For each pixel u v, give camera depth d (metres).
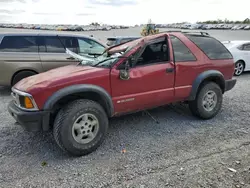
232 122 3.98
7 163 2.74
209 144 3.16
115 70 3.12
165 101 3.67
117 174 2.50
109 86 3.08
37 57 5.93
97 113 2.98
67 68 3.51
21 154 2.97
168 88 3.60
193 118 4.20
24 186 2.31
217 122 4.00
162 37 3.58
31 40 5.94
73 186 2.31
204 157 2.81
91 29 51.53
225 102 5.14
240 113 4.43
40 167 2.66
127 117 4.27
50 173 2.54
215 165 2.62
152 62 3.46
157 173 2.49
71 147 2.81
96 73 2.99
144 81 3.34
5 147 3.15
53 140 3.38
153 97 3.48
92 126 2.99
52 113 2.88
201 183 2.30
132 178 2.42
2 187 2.30
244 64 8.89
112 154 2.95
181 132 3.60
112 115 3.24
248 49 8.98
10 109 2.94
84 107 2.86
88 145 2.94
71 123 2.78
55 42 6.18
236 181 2.32
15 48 5.79
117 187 2.28
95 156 2.91
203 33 4.20
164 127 3.81
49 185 2.33
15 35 5.82
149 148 3.08
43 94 2.70
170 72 3.55
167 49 3.59
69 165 2.70
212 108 4.12
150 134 3.54
